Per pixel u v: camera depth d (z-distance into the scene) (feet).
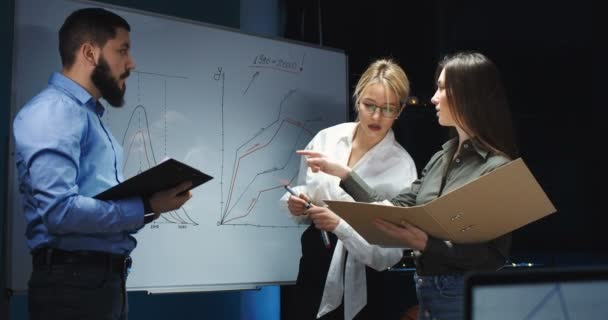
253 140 9.16
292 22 11.16
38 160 5.23
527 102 12.34
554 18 12.03
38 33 7.60
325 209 7.34
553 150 12.35
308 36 11.27
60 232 5.28
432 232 4.95
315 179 7.88
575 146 12.37
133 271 8.07
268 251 9.13
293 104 9.61
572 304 2.16
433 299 5.13
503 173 4.34
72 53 5.86
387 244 5.60
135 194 5.53
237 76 9.10
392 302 9.30
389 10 11.68
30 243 5.57
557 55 12.32
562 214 12.20
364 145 8.04
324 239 7.45
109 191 5.34
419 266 5.27
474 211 4.62
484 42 12.09
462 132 5.37
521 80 12.30
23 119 5.45
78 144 5.51
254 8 10.78
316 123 9.82
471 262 5.00
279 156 9.39
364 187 6.68
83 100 5.78
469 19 11.94
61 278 5.36
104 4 8.11
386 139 7.98
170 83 8.53
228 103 8.98
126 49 6.12
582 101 12.39
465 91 5.11
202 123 8.73
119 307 5.72
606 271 2.19
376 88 7.63
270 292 10.76
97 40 5.87
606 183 12.29
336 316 7.63
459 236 4.92
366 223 5.23
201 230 8.59
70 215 5.20
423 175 5.92
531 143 12.32
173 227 8.39
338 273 7.58
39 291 5.41
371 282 7.70
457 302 5.01
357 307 7.50
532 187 4.44
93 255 5.49
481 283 2.12
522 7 11.93
